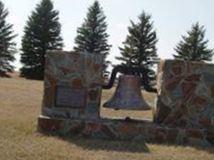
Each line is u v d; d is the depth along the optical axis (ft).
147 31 188.75
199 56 192.44
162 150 37.93
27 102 63.67
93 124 42.24
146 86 45.50
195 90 44.65
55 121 42.42
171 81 44.55
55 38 188.44
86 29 192.54
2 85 83.56
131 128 42.32
